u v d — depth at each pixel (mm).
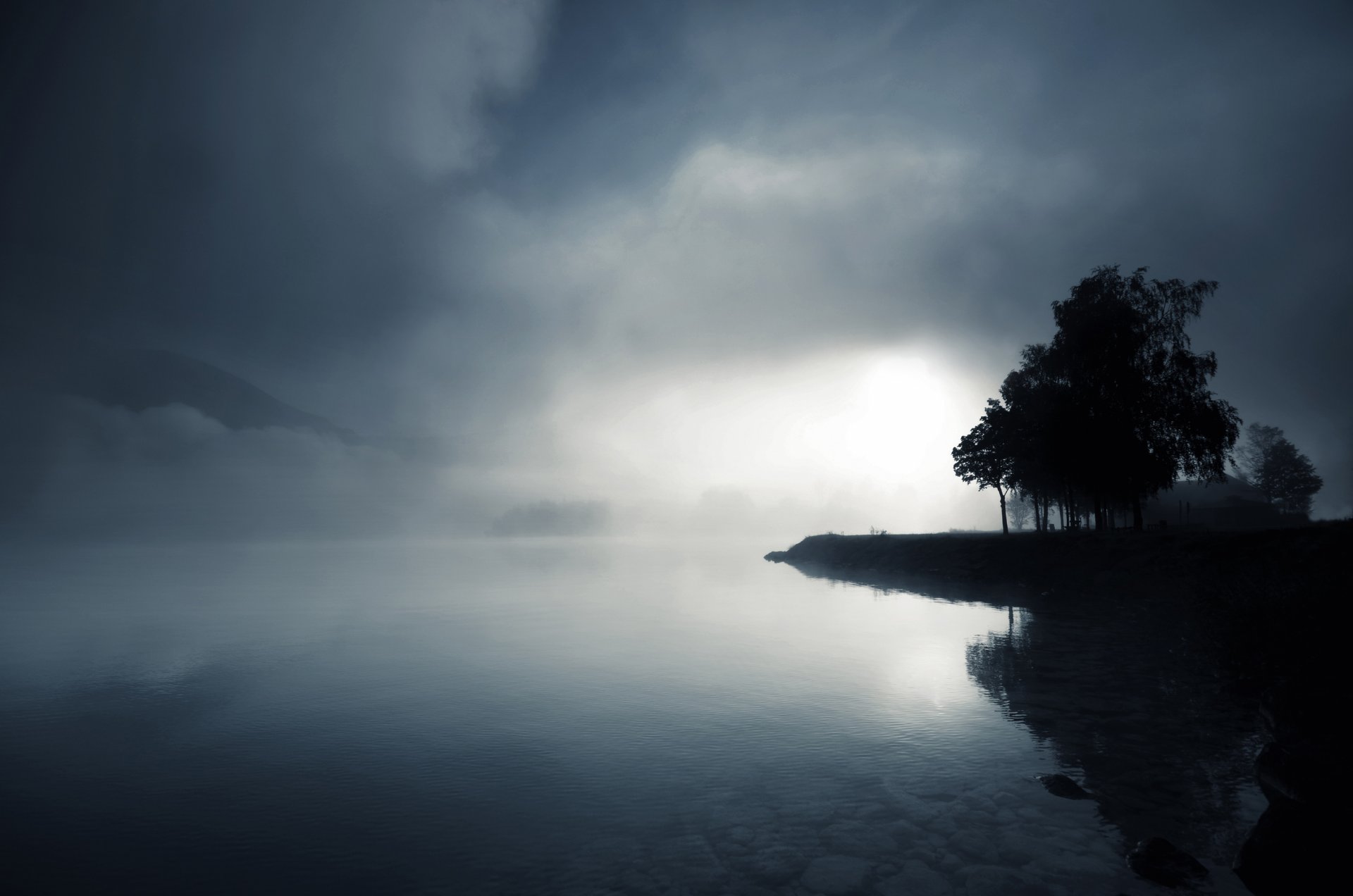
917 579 55812
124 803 12188
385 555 124812
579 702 19078
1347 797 9758
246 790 12750
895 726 15922
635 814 11328
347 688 21297
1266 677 17625
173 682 22438
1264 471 95562
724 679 21609
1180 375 46031
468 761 14289
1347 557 26297
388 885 9086
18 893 8961
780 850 9828
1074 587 40219
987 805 11195
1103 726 15336
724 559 107812
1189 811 10672
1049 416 50469
